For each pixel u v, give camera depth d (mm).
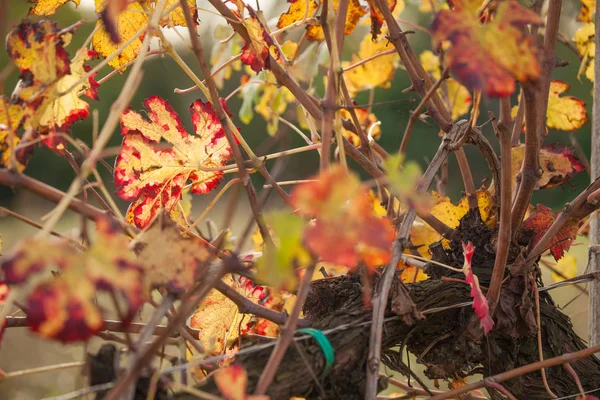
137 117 1105
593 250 1229
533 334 1104
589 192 1134
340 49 1028
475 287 1033
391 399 1184
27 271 828
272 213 842
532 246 1158
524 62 878
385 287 1016
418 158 5020
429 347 1094
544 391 1107
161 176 1124
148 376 938
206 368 1119
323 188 838
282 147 1191
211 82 1024
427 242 1265
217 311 1147
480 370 1141
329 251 835
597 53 1232
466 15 888
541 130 1220
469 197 1209
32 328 828
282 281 855
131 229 1014
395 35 1165
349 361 1002
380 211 1307
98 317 835
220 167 1128
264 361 981
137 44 1135
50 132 1021
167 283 934
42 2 1151
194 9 1135
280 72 1113
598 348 1030
